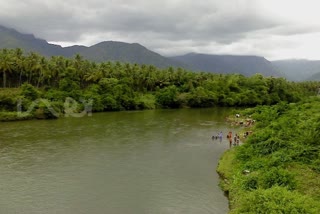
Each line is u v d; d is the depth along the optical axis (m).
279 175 41.53
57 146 77.94
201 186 51.78
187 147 78.44
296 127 67.00
